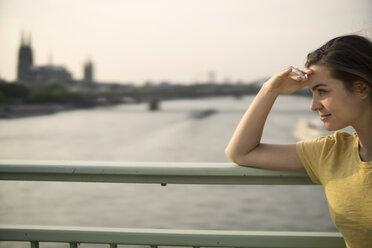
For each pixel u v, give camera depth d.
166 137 69.12
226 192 32.50
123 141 63.78
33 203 28.75
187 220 24.97
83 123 96.25
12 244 7.02
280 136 62.28
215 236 1.33
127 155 50.38
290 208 27.20
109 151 53.69
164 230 1.37
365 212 1.10
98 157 48.84
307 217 24.92
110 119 108.69
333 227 22.88
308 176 1.30
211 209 27.50
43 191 33.00
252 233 1.34
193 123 97.00
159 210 27.22
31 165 1.37
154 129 83.31
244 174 1.32
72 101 142.50
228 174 1.32
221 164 1.36
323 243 1.31
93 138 67.50
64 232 1.38
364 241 1.12
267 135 63.50
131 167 1.34
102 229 1.38
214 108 143.50
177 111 134.75
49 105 137.62
